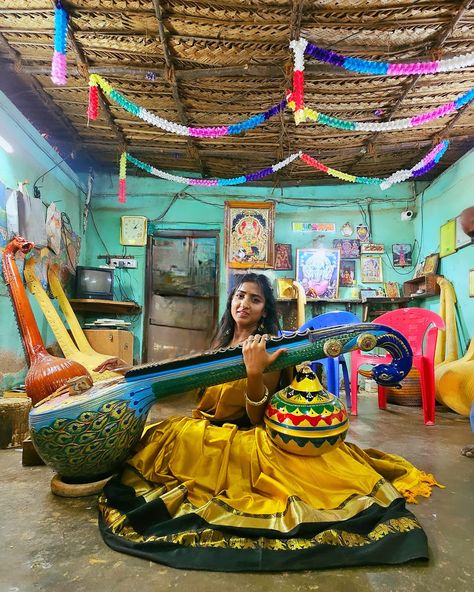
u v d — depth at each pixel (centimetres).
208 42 305
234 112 400
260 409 154
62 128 443
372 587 102
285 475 138
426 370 328
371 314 557
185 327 569
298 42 273
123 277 558
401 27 288
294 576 106
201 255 579
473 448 229
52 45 314
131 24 288
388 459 184
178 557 111
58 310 463
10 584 102
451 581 104
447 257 488
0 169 334
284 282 554
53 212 437
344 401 438
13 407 249
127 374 155
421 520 143
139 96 375
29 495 164
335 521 122
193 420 161
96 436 147
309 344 151
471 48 310
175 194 579
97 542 124
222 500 131
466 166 452
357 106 392
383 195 584
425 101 383
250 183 584
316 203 588
